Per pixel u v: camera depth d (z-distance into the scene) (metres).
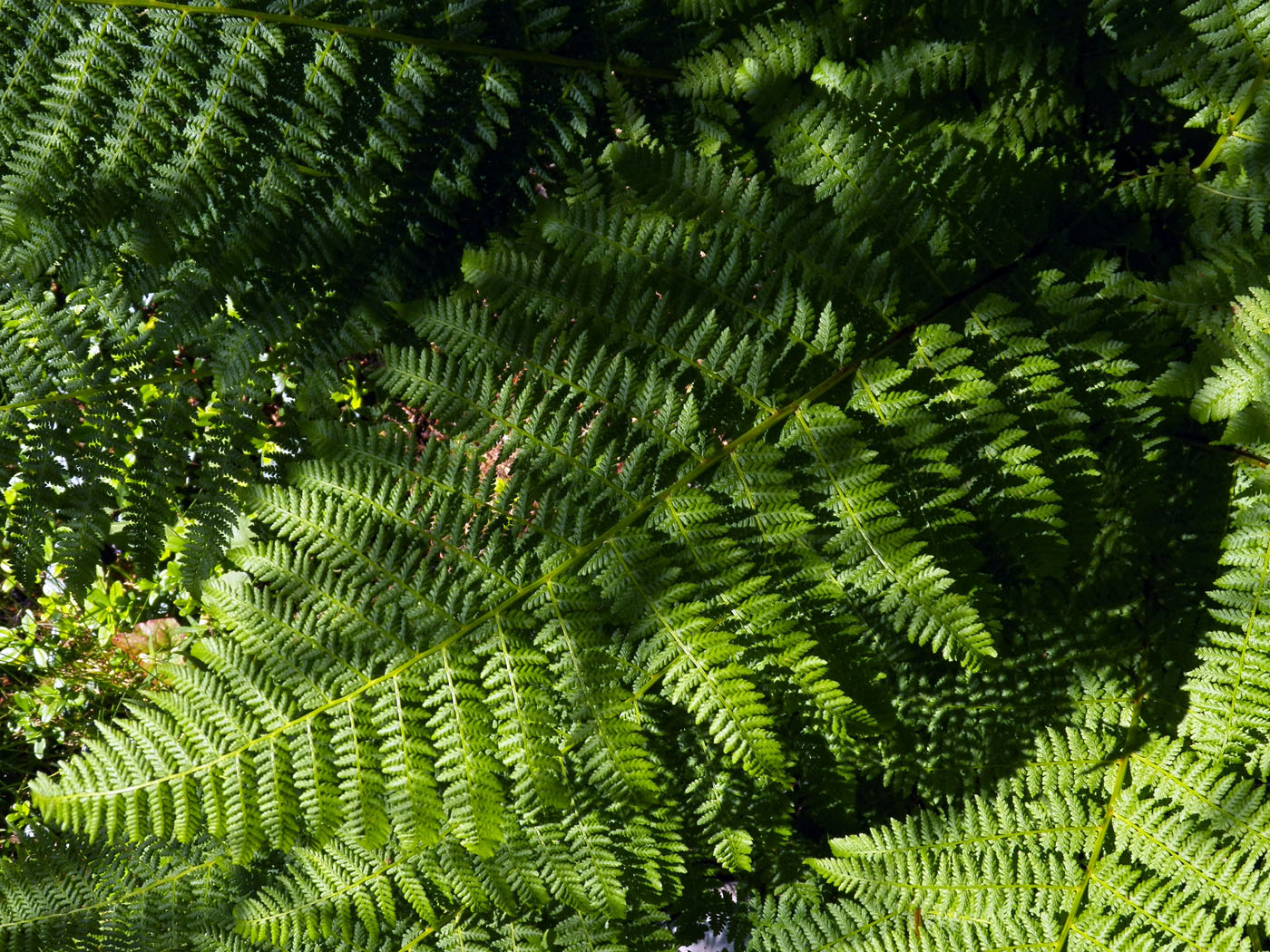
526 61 2.02
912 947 1.99
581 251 1.97
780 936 2.02
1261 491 1.95
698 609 1.95
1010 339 1.96
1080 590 2.03
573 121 2.04
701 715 1.94
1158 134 2.04
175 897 2.09
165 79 1.99
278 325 2.05
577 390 1.97
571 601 1.96
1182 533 2.01
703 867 2.07
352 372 2.17
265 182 2.01
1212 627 1.99
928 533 1.95
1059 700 2.02
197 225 2.00
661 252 1.97
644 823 2.00
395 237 2.05
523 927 2.02
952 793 2.03
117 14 1.98
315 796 1.97
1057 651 2.02
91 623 2.47
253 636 1.97
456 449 1.97
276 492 1.98
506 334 1.97
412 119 2.00
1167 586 2.01
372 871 2.02
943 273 1.98
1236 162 1.97
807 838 2.12
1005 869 1.99
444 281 2.06
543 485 1.97
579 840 2.00
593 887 2.00
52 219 2.01
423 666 1.97
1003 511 1.95
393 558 1.97
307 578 1.98
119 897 2.08
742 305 1.97
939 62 1.99
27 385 2.06
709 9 2.01
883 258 1.96
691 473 1.96
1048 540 1.94
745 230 1.97
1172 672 2.00
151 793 1.97
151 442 2.07
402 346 2.06
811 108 1.95
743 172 2.05
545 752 1.95
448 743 1.96
